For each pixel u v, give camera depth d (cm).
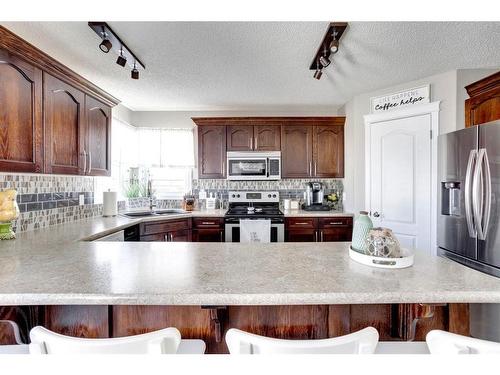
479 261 187
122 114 353
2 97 145
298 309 107
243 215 330
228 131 356
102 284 93
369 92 303
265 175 352
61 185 233
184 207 366
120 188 346
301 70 244
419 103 265
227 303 85
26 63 160
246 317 106
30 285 92
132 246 152
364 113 308
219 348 106
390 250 114
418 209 266
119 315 105
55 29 177
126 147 360
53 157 184
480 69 242
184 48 203
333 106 365
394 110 282
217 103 348
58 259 124
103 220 257
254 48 204
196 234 331
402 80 268
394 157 282
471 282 95
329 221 331
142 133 380
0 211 162
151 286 91
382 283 95
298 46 201
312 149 356
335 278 99
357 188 315
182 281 96
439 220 230
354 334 71
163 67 237
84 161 219
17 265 114
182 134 384
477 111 214
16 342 102
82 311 104
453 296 87
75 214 253
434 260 122
